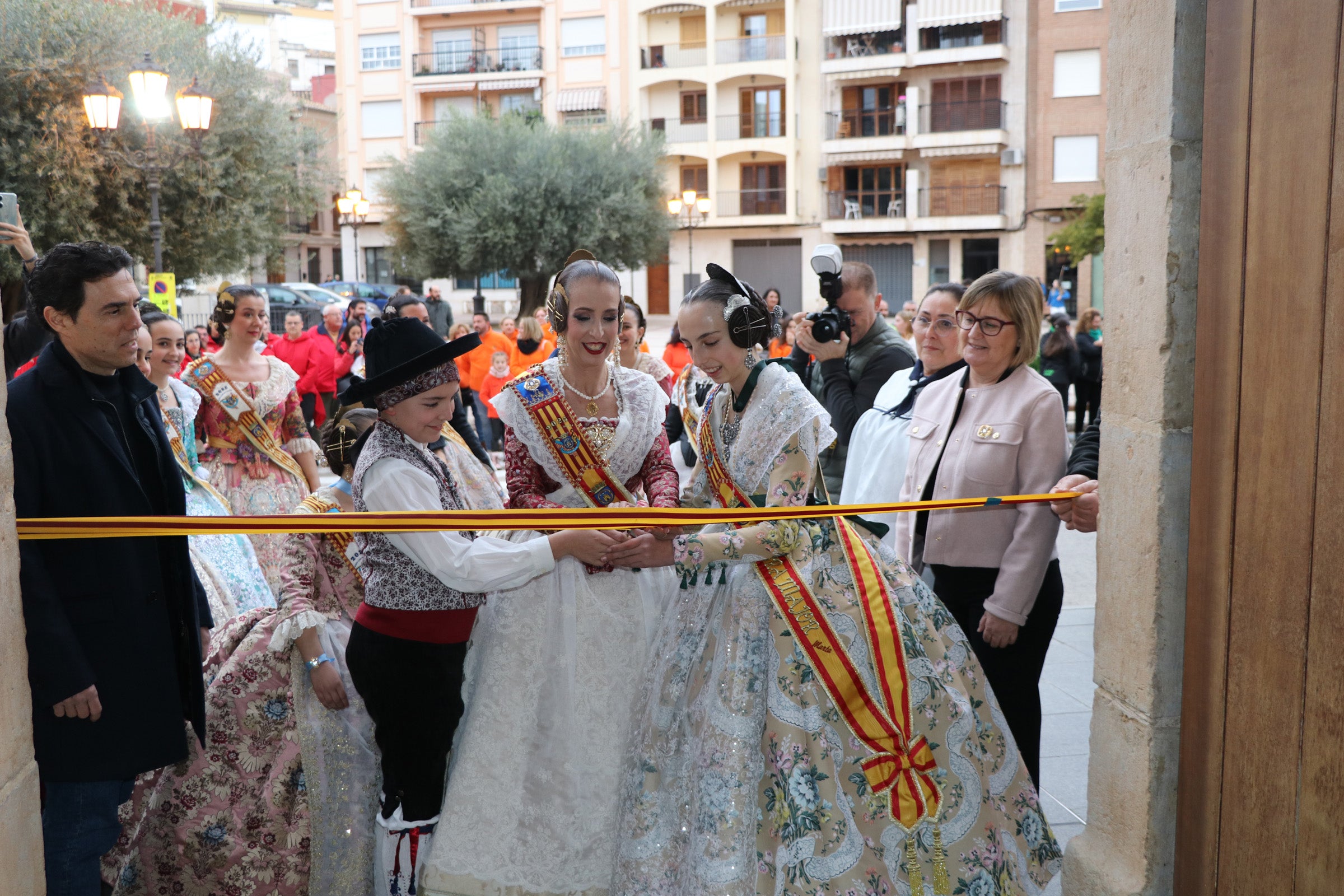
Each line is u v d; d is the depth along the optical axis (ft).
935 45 99.35
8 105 46.06
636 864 7.86
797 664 7.86
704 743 7.80
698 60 106.83
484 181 82.69
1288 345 6.06
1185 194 6.95
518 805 8.16
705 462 8.77
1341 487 5.66
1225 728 6.72
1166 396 7.08
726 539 7.95
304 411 31.48
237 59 54.65
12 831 5.67
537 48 110.93
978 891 7.73
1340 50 5.62
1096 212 81.46
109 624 7.42
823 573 8.15
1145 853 7.34
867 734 7.75
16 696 5.80
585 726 8.29
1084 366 37.88
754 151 105.70
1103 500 7.82
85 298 7.39
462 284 112.47
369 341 8.27
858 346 12.00
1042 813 8.39
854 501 11.00
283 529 7.00
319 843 8.45
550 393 8.62
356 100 115.55
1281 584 6.16
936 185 101.76
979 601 9.48
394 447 8.12
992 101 97.76
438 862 8.09
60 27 46.52
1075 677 14.42
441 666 8.21
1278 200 6.10
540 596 8.38
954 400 9.82
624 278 112.78
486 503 9.65
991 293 9.43
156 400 8.33
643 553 8.25
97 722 7.36
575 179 83.05
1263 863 6.36
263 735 8.53
